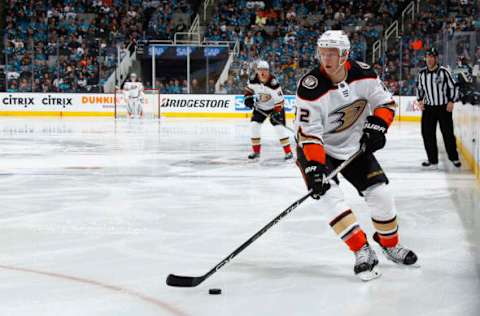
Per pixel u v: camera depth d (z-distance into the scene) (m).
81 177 10.88
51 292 4.70
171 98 30.61
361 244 5.02
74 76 31.05
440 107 12.12
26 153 14.80
